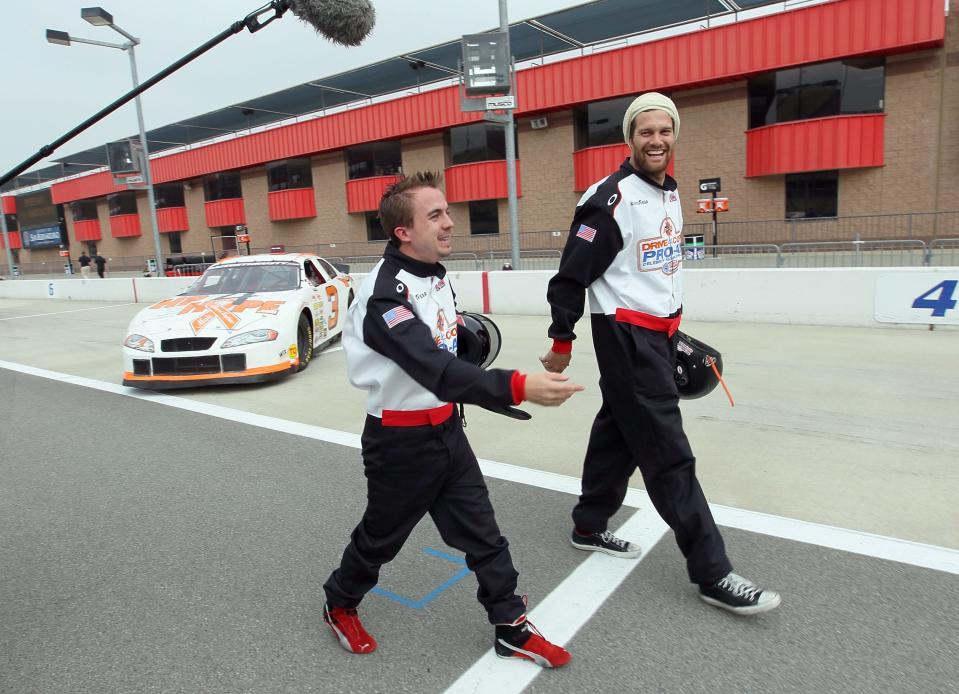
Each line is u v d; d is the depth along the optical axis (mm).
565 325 2486
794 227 16906
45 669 2326
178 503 3812
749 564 2799
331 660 2322
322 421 5359
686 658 2234
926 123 15500
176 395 6500
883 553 2846
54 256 42969
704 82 17406
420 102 22125
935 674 2100
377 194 24578
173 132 30625
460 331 2354
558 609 2559
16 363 8883
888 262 11195
